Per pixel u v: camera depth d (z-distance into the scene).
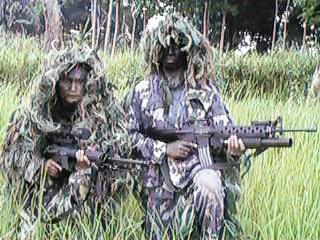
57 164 3.46
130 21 15.52
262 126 3.44
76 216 3.43
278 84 10.73
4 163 3.51
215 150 3.54
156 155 3.52
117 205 3.58
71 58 3.42
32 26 14.98
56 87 3.46
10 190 3.54
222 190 3.44
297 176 4.22
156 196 3.55
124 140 3.54
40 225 3.36
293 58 11.77
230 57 11.45
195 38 3.57
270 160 4.64
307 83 10.55
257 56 11.90
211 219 3.39
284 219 3.64
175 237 3.47
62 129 3.50
